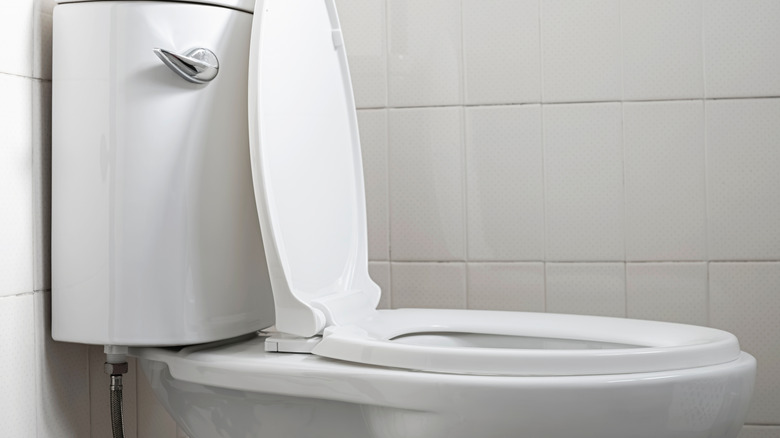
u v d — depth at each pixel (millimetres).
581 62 1443
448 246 1479
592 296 1445
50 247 1031
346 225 1199
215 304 1029
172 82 989
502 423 791
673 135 1429
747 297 1415
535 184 1456
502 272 1466
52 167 1009
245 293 1079
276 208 1006
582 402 776
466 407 796
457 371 811
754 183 1413
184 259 996
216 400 986
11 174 950
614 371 791
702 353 830
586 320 1111
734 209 1418
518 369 794
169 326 985
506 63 1460
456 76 1474
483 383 789
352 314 1090
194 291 1004
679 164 1428
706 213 1424
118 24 976
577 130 1446
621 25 1436
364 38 1497
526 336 1098
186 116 1000
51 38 1045
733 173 1417
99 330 981
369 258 1499
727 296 1420
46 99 1029
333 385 876
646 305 1436
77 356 1087
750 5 1410
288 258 1020
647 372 795
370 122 1498
